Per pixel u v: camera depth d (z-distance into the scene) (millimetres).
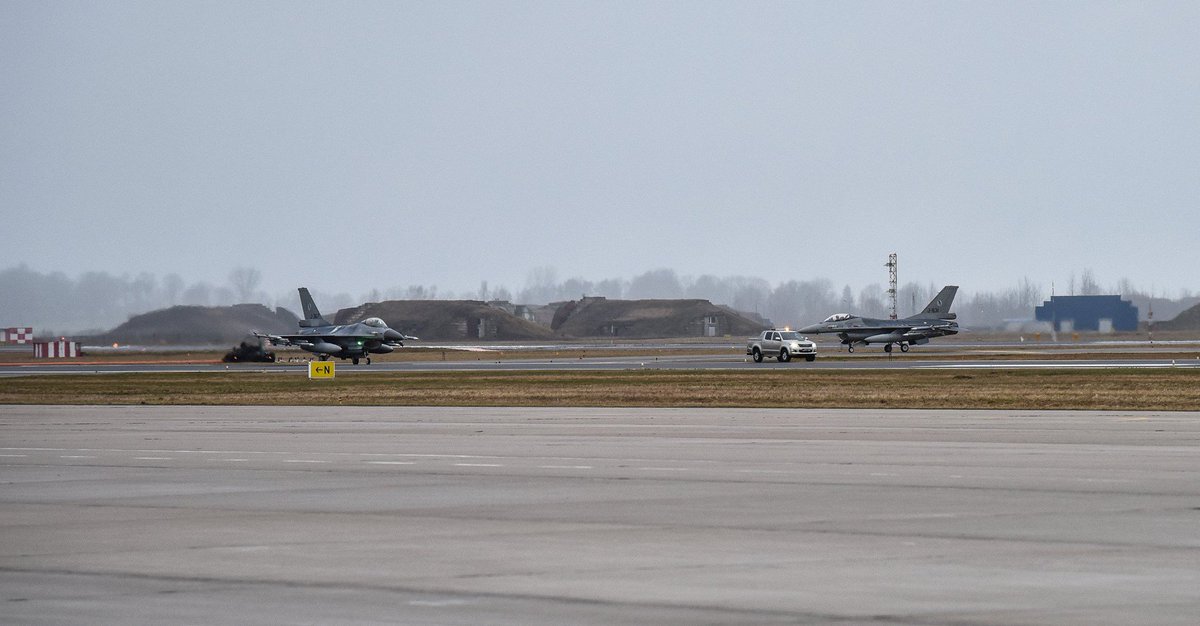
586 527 57031
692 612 39875
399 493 69875
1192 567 46344
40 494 70562
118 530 57125
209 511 63219
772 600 41500
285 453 94625
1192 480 72000
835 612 39719
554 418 133125
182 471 82438
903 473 76938
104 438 110812
